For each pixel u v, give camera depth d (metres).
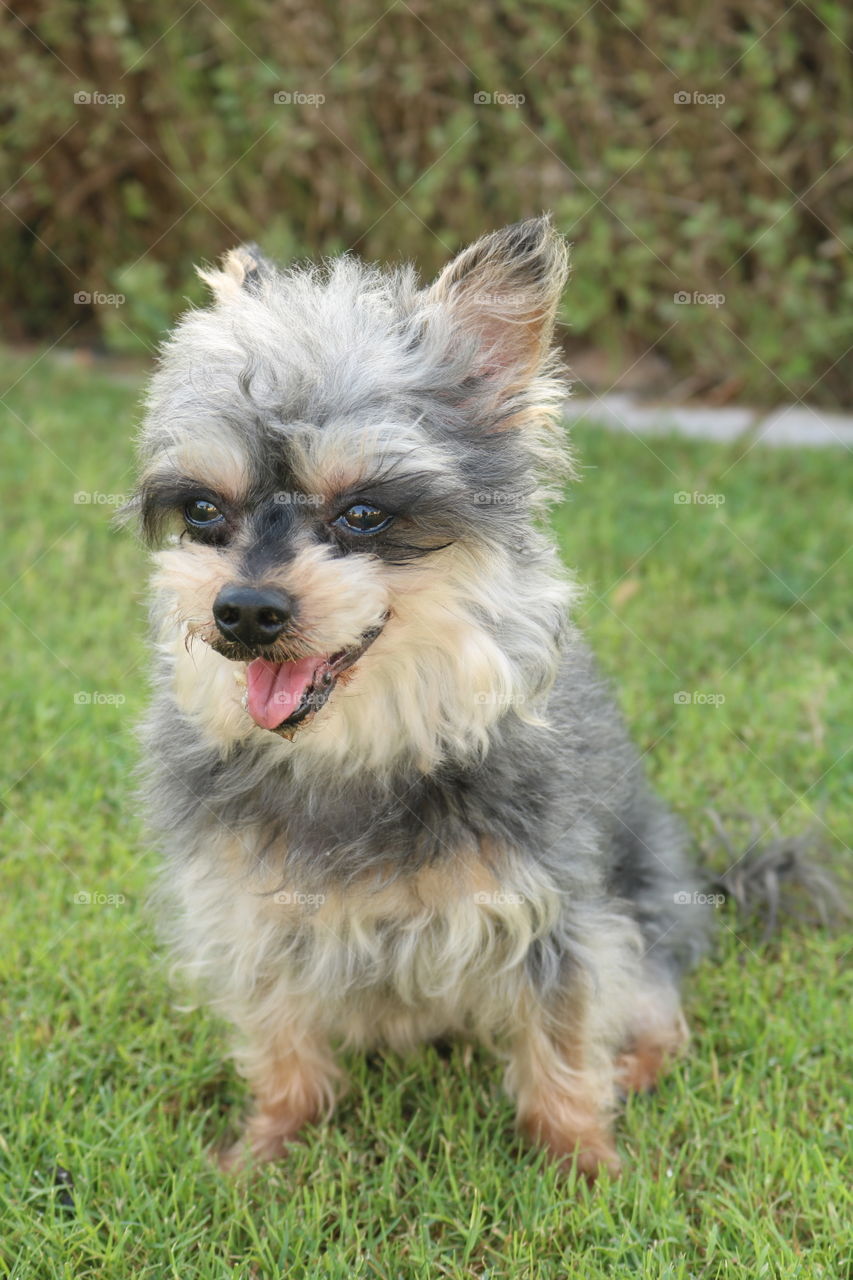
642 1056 0.69
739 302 1.29
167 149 1.41
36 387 1.39
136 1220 0.62
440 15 1.25
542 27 1.22
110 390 1.40
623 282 1.30
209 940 0.65
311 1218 0.62
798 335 1.28
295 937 0.64
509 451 0.62
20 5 1.38
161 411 0.62
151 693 0.67
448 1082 0.67
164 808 0.65
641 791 0.71
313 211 1.39
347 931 0.63
